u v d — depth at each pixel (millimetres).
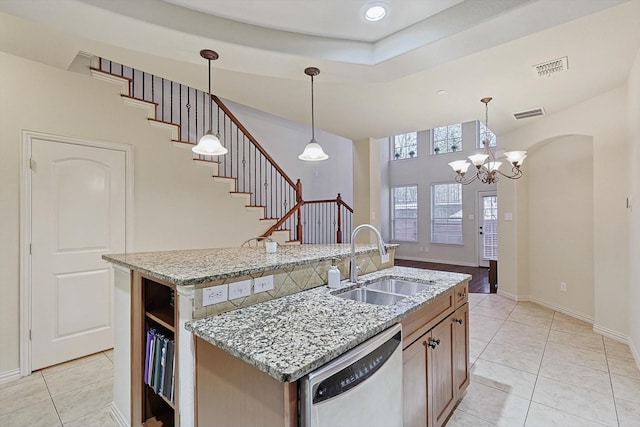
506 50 2393
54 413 2100
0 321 2480
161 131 3434
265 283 1622
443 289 1904
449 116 3951
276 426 979
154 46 2045
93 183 2957
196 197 3734
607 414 2053
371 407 1163
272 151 5965
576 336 3346
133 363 1820
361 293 2059
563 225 4137
